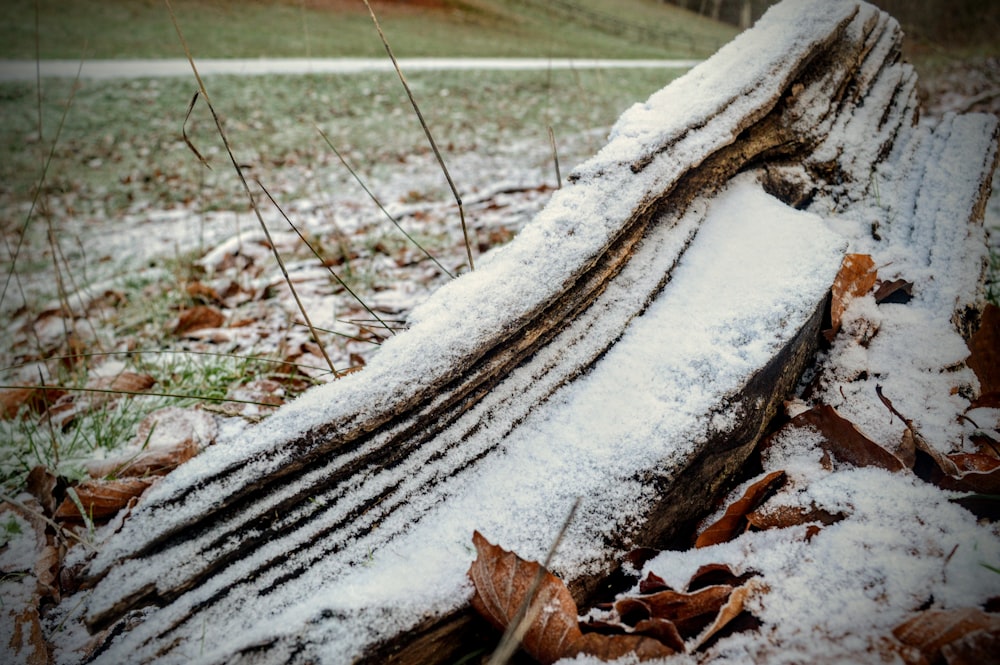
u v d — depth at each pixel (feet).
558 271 2.25
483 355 2.16
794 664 1.65
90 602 1.80
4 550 2.36
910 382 2.34
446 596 1.86
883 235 2.95
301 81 19.99
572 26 39.06
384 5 39.58
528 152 11.67
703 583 1.89
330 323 4.13
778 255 2.45
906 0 15.53
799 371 2.38
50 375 3.53
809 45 2.97
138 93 18.33
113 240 8.04
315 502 1.99
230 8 35.68
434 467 2.11
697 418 2.07
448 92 19.26
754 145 2.83
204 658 1.75
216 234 7.43
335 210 8.02
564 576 1.91
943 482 2.02
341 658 1.76
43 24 29.19
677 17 40.11
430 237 5.97
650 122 2.58
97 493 2.53
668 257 2.49
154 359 3.85
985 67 12.60
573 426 2.18
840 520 1.94
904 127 3.49
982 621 1.60
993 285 3.53
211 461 1.96
